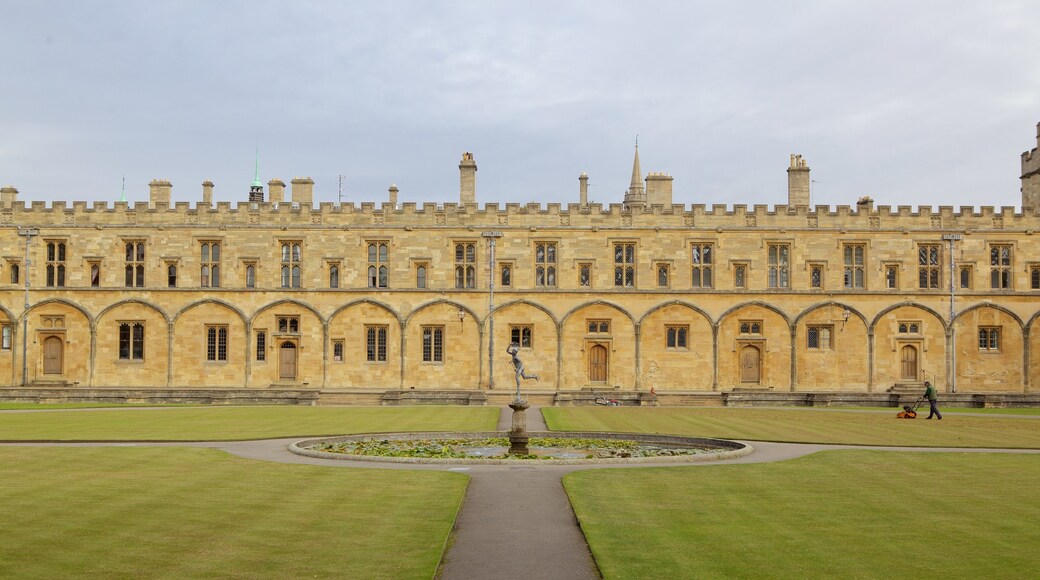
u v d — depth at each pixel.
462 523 19.72
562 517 20.31
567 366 67.50
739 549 17.45
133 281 68.31
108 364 67.69
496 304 67.69
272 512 20.28
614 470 26.81
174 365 67.62
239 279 68.19
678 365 67.44
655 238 68.19
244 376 67.69
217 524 19.06
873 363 67.31
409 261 68.19
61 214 68.44
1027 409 57.31
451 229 68.19
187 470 26.08
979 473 26.75
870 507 21.41
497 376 67.44
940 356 67.44
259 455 29.77
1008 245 68.06
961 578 15.74
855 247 68.12
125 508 20.47
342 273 68.12
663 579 15.55
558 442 35.25
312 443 34.06
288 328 67.94
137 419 43.88
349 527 18.95
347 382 67.62
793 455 30.91
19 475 24.78
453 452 31.52
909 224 68.06
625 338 67.56
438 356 67.94
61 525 18.80
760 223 68.12
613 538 18.19
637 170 128.25
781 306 67.62
